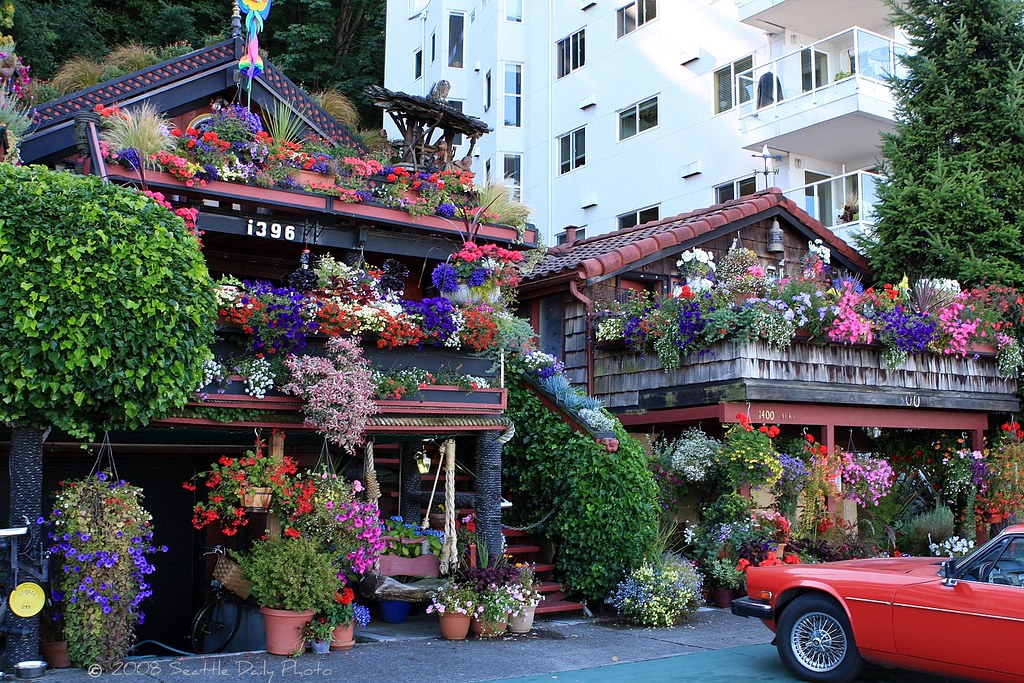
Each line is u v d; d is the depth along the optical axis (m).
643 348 13.55
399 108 12.18
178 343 7.70
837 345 13.16
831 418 13.04
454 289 10.38
